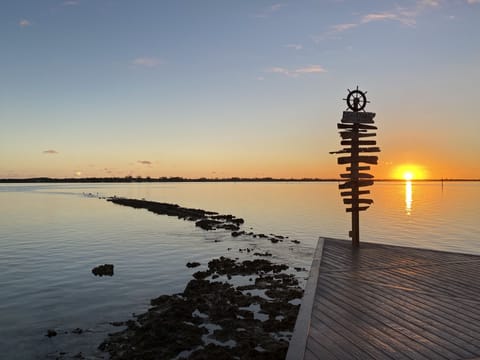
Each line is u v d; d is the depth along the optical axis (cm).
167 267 2025
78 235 3222
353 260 1048
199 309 1282
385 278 854
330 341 516
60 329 1160
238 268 1947
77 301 1441
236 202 8212
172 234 3297
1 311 1324
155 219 4619
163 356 935
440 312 629
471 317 605
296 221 4331
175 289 1611
